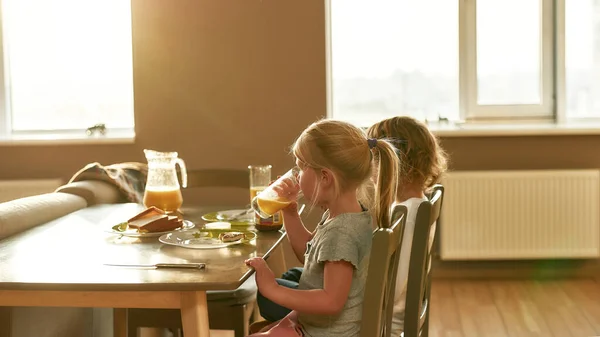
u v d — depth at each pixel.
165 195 2.43
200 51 4.26
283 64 4.24
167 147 4.32
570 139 4.37
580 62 4.50
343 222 1.72
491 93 4.52
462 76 4.50
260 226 2.21
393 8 4.51
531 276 4.45
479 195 4.30
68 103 4.62
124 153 4.36
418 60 4.52
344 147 1.77
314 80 4.23
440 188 2.16
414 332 1.92
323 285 1.71
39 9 4.58
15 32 4.59
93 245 2.01
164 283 1.60
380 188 1.80
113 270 1.72
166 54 4.27
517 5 4.46
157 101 4.30
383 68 4.54
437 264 4.47
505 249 4.32
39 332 2.14
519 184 4.29
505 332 3.44
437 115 4.53
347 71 4.55
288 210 2.18
